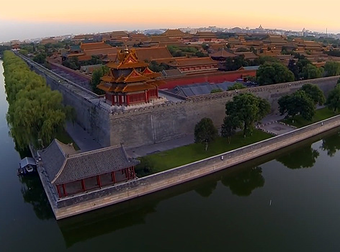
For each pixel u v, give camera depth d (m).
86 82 91.44
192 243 34.38
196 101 61.75
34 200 43.03
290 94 75.25
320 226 36.62
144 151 53.25
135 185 41.22
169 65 106.56
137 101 58.66
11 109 52.50
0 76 158.00
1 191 45.06
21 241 35.31
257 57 125.88
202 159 49.41
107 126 52.69
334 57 139.88
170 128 59.09
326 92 87.31
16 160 55.25
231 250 32.81
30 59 150.12
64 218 37.19
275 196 43.97
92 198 38.38
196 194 46.38
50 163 39.88
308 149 62.09
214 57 126.38
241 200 43.75
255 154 54.31
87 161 38.06
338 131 69.31
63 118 51.69
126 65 56.88
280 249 32.66
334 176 50.06
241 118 54.50
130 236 36.81
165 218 39.66
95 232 38.88
